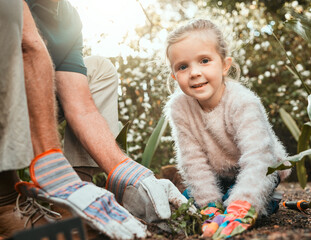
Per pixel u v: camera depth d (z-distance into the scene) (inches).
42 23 52.3
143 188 44.6
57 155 39.9
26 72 39.5
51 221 40.4
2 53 36.6
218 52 55.1
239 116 52.3
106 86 57.7
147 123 127.1
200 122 57.0
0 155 36.4
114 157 48.1
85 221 36.8
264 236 35.5
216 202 51.6
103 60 58.9
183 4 189.3
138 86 128.7
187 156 57.3
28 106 39.3
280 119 138.3
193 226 43.9
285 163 56.4
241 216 43.6
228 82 56.8
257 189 46.9
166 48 57.3
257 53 149.9
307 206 55.6
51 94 40.7
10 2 36.8
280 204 69.0
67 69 52.4
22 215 39.8
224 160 57.0
